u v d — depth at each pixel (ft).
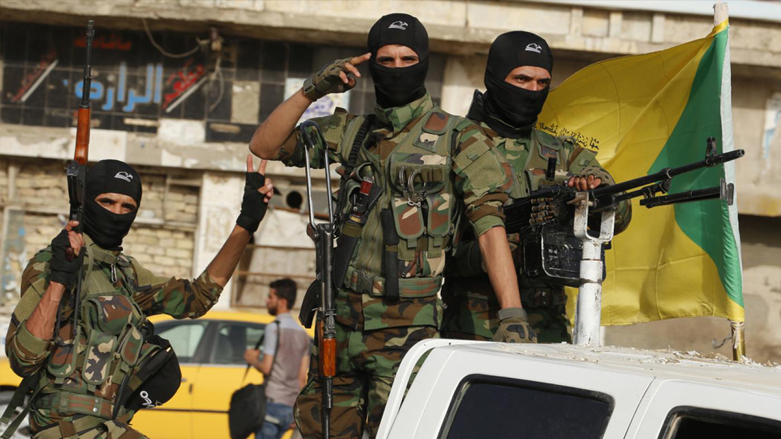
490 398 13.79
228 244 23.72
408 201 19.81
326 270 19.06
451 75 85.81
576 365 13.29
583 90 29.01
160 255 88.53
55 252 20.15
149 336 22.34
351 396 20.38
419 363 15.51
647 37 83.41
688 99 27.09
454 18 83.30
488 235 19.34
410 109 20.53
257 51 86.94
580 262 18.83
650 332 80.64
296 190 83.97
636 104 28.30
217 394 50.90
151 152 86.53
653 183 17.93
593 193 18.52
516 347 15.37
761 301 86.89
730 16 82.17
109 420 20.83
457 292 23.53
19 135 86.58
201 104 86.89
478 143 19.94
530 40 24.70
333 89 21.47
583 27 83.51
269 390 46.78
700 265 26.45
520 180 24.70
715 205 26.00
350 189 20.42
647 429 12.01
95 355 20.77
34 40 87.35
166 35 86.79
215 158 86.33
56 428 20.43
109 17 82.74
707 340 80.33
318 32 82.94
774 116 86.02
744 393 11.60
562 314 24.36
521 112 24.79
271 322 48.73
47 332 19.90
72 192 20.49
